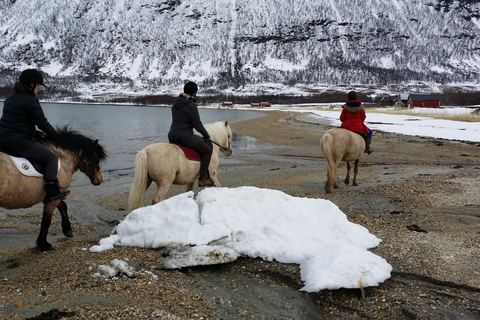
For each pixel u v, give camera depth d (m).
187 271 5.19
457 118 38.06
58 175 5.89
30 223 7.94
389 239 6.01
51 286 4.62
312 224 5.88
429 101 86.00
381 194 9.22
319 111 71.62
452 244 5.73
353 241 5.59
